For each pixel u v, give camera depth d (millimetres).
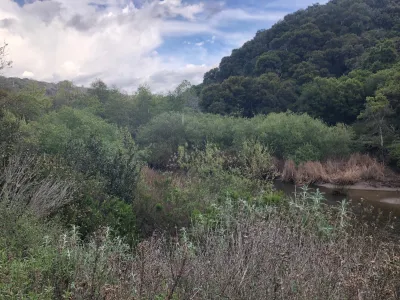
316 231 5141
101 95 35844
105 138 14562
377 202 16047
